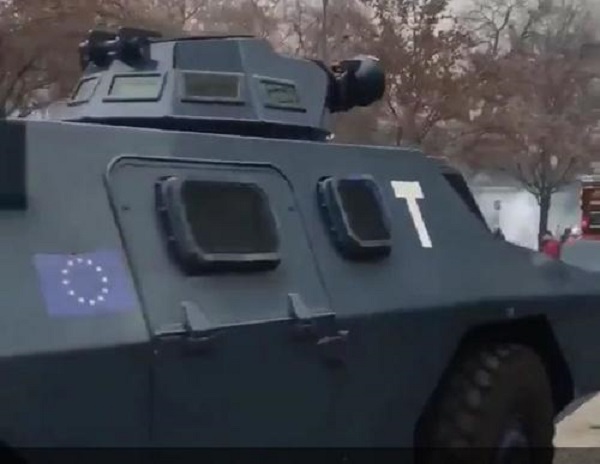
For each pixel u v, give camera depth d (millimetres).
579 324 6469
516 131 29422
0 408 3729
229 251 4645
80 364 3953
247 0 23344
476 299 5777
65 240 4164
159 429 4234
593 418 10164
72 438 3939
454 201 6035
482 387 5812
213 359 4418
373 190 5496
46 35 16531
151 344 4188
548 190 36062
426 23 26547
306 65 6375
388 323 5254
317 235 5141
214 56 6031
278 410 4727
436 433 5738
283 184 5086
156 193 4535
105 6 18500
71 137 4379
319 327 4883
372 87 6691
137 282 4293
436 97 26625
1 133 4066
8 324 3832
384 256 5422
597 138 37375
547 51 37312
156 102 5906
